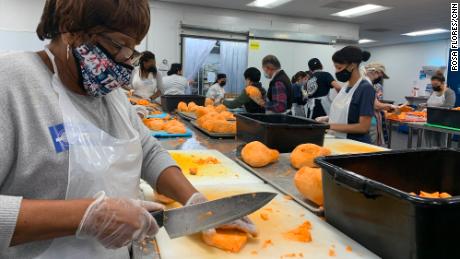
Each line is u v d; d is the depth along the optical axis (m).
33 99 0.65
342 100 2.53
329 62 7.74
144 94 4.27
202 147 1.97
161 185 0.97
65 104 0.69
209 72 6.74
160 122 2.36
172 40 6.46
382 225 0.78
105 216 0.61
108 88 0.75
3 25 5.53
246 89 3.71
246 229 0.86
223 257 0.81
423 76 10.45
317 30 7.51
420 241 0.68
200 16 6.55
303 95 5.01
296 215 1.04
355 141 2.25
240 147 1.84
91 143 0.70
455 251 0.69
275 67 3.83
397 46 11.44
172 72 4.89
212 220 0.79
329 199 0.97
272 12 6.93
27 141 0.63
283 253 0.83
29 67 0.66
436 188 1.19
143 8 0.67
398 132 8.59
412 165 1.16
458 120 3.57
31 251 0.69
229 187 1.29
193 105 3.29
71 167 0.67
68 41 0.67
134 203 0.66
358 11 6.59
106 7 0.63
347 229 0.91
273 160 1.60
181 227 0.77
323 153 1.48
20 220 0.55
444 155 1.19
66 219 0.58
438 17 6.92
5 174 0.62
